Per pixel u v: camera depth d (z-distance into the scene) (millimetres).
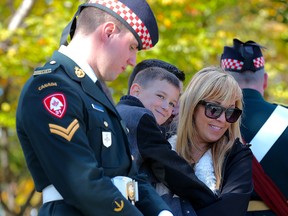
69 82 5414
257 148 7660
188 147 6930
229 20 19547
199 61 16453
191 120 6891
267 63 18750
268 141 7660
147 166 6582
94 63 5617
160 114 7137
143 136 6492
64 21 15789
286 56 19500
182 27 16453
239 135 7004
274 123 7734
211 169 6781
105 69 5633
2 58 15539
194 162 6895
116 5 5664
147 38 5770
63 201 5355
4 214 24875
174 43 16188
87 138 5316
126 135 5727
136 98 6840
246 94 8047
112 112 5633
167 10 16219
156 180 6598
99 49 5605
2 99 20656
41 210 5418
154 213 5812
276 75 19234
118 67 5668
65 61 5531
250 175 6750
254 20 19609
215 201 6492
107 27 5609
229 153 6852
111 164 5461
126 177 5578
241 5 18672
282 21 15688
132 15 5676
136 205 5891
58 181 5133
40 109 5211
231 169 6770
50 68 5438
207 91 6793
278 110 7836
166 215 5805
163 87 7137
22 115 5273
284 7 15102
